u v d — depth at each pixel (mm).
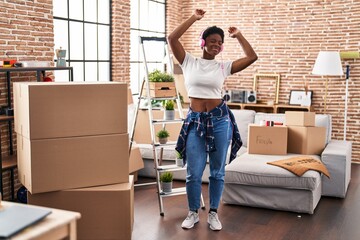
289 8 7410
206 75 3572
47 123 2924
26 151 2992
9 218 1939
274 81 7602
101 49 6320
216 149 3619
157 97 4258
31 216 1970
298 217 4078
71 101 2984
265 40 7641
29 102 2854
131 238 3385
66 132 2992
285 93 7570
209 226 3789
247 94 7504
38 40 4820
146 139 5512
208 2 8047
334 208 4371
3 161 4273
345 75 7105
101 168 3152
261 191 4273
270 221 3959
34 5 4730
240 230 3719
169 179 4152
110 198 3098
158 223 3844
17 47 4535
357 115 7070
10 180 4551
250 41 7750
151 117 4207
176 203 4430
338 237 3598
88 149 3084
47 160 2953
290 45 7465
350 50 7062
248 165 4312
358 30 6977
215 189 3713
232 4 7836
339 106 7199
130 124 5555
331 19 7145
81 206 3076
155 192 4793
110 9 6410
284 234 3646
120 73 6602
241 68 3641
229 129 3658
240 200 4355
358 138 7094
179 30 3582
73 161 3043
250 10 7703
